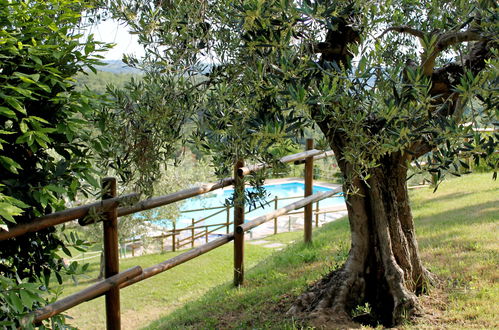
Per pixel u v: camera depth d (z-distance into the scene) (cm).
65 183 293
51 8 271
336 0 224
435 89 357
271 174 342
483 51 347
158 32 299
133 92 293
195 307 542
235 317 464
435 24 286
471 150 228
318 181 2898
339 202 2520
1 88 245
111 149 325
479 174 1126
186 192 482
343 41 327
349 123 261
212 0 290
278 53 246
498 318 355
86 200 1086
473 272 448
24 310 305
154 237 1476
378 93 236
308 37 254
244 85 281
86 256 1459
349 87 236
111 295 407
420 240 586
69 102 275
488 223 626
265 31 230
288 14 222
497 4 263
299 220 1888
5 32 239
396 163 401
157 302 880
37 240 316
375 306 407
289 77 232
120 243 1368
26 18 259
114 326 412
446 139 233
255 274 611
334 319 390
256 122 243
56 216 328
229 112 274
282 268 604
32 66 255
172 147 326
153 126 308
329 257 587
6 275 302
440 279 442
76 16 267
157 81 299
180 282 1004
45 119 272
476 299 393
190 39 279
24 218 305
